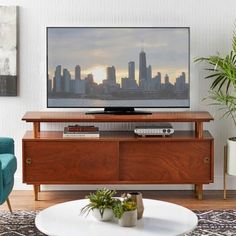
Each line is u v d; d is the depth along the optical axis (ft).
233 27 18.07
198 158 17.04
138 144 17.01
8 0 17.97
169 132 17.15
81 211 11.78
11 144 15.84
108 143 16.94
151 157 17.04
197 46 18.08
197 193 17.40
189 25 18.06
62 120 16.71
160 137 17.10
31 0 17.99
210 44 18.08
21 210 16.06
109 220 11.44
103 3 17.99
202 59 17.60
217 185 18.48
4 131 18.35
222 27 18.08
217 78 17.70
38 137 17.02
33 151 16.88
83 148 16.94
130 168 17.06
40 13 18.02
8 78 18.10
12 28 17.95
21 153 18.43
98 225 11.19
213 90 18.15
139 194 11.59
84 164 16.99
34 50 18.11
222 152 18.40
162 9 18.02
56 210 12.14
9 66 18.04
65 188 18.39
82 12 18.03
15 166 15.34
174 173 17.10
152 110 18.07
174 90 17.88
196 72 18.08
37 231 14.11
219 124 18.31
